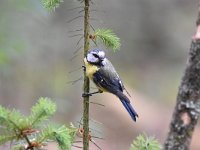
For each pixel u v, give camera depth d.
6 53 11.73
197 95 5.97
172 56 22.53
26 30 13.57
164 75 21.92
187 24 22.45
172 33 22.41
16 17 12.59
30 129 4.02
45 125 4.12
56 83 16.50
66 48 17.16
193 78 5.93
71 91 16.55
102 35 4.72
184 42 22.55
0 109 3.96
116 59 21.59
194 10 22.53
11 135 4.02
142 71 21.75
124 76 21.20
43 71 16.09
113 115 17.44
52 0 4.84
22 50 12.38
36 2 12.41
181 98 6.03
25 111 15.05
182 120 6.03
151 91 20.98
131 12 21.02
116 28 20.44
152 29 21.86
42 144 4.09
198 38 5.87
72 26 17.05
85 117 4.50
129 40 21.45
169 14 22.20
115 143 16.69
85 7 4.52
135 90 20.70
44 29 15.03
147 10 21.59
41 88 15.95
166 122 18.36
